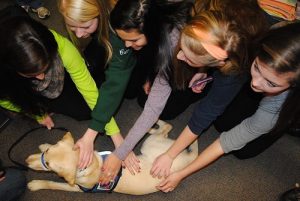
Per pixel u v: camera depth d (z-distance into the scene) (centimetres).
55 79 134
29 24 102
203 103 128
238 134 125
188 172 140
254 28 98
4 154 157
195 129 133
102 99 132
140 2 97
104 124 137
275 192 157
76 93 157
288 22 98
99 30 130
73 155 127
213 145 133
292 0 162
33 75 109
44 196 147
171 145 150
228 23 93
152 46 109
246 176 160
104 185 138
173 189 154
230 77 112
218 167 162
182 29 99
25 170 153
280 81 92
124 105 176
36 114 141
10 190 135
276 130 117
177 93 154
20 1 197
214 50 92
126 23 99
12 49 99
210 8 98
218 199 154
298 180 161
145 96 163
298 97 100
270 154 167
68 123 169
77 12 118
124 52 123
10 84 117
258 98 145
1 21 105
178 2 105
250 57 100
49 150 128
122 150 135
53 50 110
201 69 126
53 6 203
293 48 88
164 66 113
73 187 146
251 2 103
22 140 161
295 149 169
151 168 144
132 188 142
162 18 101
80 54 147
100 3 122
